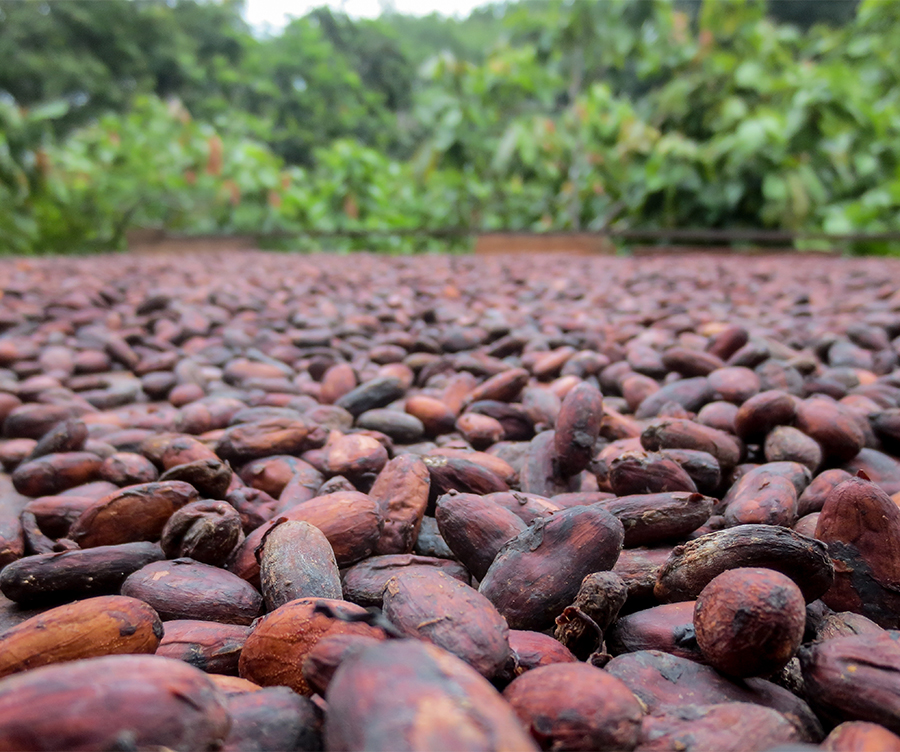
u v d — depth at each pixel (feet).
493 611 0.29
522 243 2.89
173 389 0.83
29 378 0.82
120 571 0.38
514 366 0.90
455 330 0.99
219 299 1.31
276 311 1.26
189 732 0.21
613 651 0.32
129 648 0.29
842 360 0.85
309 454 0.56
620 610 0.34
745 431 0.56
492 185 3.50
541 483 0.50
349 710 0.20
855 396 0.67
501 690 0.27
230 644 0.31
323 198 3.51
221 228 3.39
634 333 1.00
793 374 0.72
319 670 0.25
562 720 0.23
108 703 0.20
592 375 0.83
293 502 0.48
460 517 0.38
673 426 0.52
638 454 0.45
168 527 0.39
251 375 0.82
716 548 0.33
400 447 0.64
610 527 0.34
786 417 0.54
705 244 3.09
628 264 2.21
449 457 0.47
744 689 0.27
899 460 0.57
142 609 0.30
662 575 0.34
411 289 1.59
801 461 0.51
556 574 0.33
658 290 1.59
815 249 2.86
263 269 2.02
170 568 0.37
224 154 3.39
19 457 0.60
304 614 0.28
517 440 0.65
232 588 0.35
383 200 3.50
